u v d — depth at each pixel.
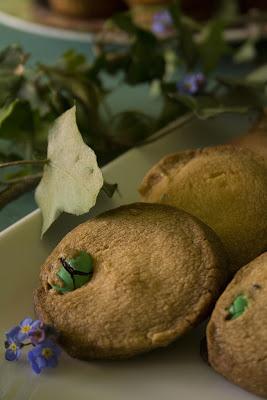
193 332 0.37
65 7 0.66
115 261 0.37
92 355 0.35
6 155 0.49
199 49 0.56
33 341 0.35
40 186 0.41
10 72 0.52
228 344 0.34
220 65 0.63
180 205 0.40
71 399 0.35
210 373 0.35
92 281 0.36
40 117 0.49
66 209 0.39
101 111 0.55
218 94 0.55
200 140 0.49
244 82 0.53
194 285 0.35
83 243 0.38
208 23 0.63
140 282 0.35
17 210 0.46
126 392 0.35
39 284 0.39
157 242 0.37
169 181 0.42
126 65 0.54
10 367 0.36
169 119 0.52
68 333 0.35
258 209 0.40
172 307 0.35
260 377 0.33
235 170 0.41
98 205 0.43
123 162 0.46
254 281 0.34
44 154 0.43
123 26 0.53
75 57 0.55
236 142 0.46
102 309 0.35
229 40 0.62
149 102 0.56
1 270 0.39
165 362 0.36
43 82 0.54
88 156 0.39
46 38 0.67
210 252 0.36
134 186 0.45
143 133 0.51
